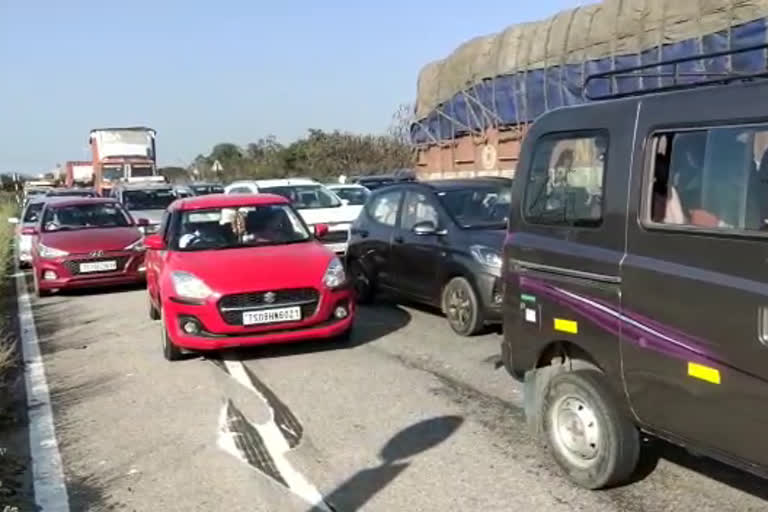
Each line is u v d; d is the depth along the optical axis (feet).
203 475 15.99
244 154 197.47
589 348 13.60
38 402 21.97
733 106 11.18
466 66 50.06
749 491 14.05
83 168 147.84
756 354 10.60
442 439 17.46
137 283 45.27
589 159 13.74
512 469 15.53
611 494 14.11
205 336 24.21
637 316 12.51
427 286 29.94
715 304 11.13
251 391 21.94
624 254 12.81
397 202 33.32
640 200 12.54
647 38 36.37
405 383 22.09
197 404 20.93
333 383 22.39
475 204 30.01
